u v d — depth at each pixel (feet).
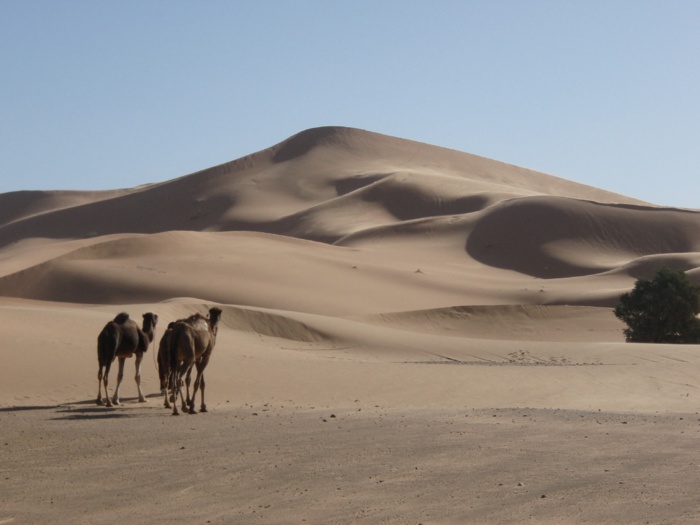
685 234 473.26
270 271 273.75
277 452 42.68
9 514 30.76
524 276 409.69
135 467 39.27
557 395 81.30
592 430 50.19
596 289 325.83
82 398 71.67
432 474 36.68
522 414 60.44
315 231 574.56
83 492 34.24
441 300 279.69
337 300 253.03
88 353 91.56
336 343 151.33
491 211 494.18
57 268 258.98
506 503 31.22
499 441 45.60
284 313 161.48
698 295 210.79
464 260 433.89
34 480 36.68
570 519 28.91
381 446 44.04
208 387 81.20
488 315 222.07
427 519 29.17
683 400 78.02
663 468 37.65
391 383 87.76
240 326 153.07
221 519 29.63
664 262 373.20
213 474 37.32
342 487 34.32
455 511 30.17
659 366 105.19
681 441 45.57
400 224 500.74
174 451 43.57
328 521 29.07
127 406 66.85
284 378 88.84
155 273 256.73
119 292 241.14
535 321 226.17
